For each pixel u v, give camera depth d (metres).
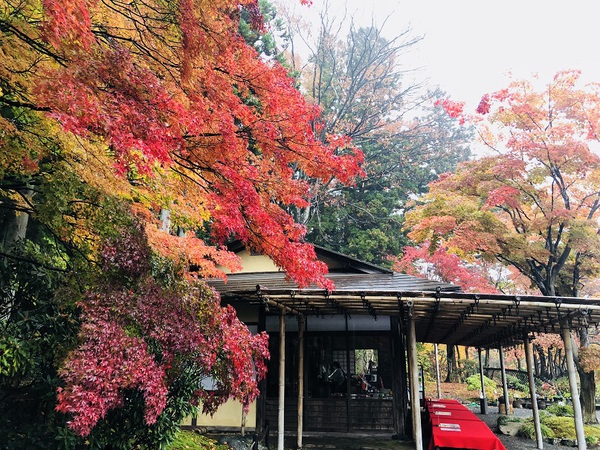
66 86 2.85
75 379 2.81
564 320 7.54
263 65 4.81
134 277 3.76
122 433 4.09
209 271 7.48
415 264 25.22
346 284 9.36
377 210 25.39
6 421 4.03
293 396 9.68
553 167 12.49
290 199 5.10
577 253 13.62
